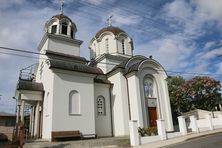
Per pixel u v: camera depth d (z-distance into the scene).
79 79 21.55
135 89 22.72
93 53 32.19
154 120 23.34
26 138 20.47
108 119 23.61
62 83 20.28
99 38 31.22
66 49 27.03
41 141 18.09
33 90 21.73
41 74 25.06
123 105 23.03
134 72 23.19
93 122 21.03
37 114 22.11
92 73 22.28
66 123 19.31
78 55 27.77
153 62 25.44
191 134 19.86
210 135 18.97
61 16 28.14
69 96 20.41
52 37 26.22
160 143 16.09
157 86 25.14
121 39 30.80
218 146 12.80
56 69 20.23
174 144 15.38
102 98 24.03
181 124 19.95
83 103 21.02
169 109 24.89
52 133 18.25
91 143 16.41
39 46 28.27
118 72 24.56
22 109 20.77
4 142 16.44
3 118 36.22
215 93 35.94
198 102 36.94
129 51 30.98
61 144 16.19
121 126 22.64
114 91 24.69
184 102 38.50
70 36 27.86
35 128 22.75
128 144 16.56
